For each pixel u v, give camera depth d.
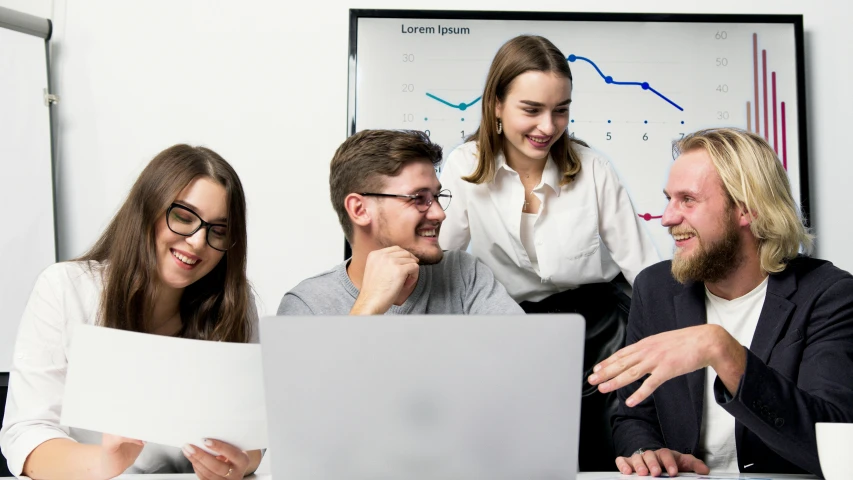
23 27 1.94
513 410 0.78
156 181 1.22
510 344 0.76
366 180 1.40
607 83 1.97
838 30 2.01
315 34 2.03
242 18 2.04
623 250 1.92
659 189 1.94
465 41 1.97
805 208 1.93
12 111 1.94
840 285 1.25
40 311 1.24
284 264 1.98
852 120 1.99
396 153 1.38
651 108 1.96
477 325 0.76
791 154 1.96
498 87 1.83
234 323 1.31
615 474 1.15
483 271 1.51
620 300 1.90
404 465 0.79
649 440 1.30
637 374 0.99
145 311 1.27
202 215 1.22
